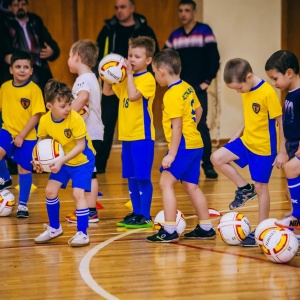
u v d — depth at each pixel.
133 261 7.06
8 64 14.09
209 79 13.02
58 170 7.51
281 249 6.84
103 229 8.67
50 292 6.05
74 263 7.02
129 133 8.67
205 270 6.70
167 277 6.48
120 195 11.24
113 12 17.72
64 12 17.36
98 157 13.80
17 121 9.48
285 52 7.39
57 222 8.01
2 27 14.02
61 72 17.45
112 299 5.83
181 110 7.67
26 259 7.21
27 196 9.52
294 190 7.32
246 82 7.71
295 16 18.83
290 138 7.53
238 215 7.73
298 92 7.35
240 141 8.01
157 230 8.52
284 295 5.91
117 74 8.62
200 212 7.98
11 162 13.73
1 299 5.88
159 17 18.06
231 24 18.34
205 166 13.23
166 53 7.85
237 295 5.92
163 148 18.00
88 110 9.32
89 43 9.33
